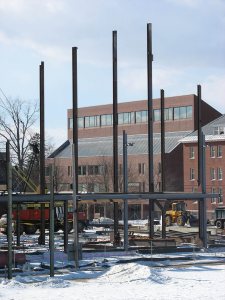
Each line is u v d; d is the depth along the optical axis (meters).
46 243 45.56
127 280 26.16
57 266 31.09
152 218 44.25
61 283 25.23
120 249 39.06
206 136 109.75
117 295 22.47
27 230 57.16
